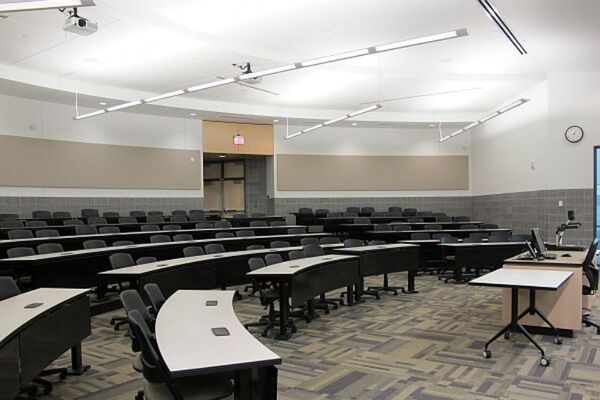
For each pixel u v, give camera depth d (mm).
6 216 9781
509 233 9922
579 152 10609
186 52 8352
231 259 7023
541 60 9812
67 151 11250
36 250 7238
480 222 13383
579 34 8289
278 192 14492
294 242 10023
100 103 11125
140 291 5230
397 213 14352
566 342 5016
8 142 10297
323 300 6934
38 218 10219
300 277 5457
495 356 4570
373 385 3865
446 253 9227
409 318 6188
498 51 9172
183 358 2355
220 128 13844
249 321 6105
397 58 9562
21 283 6125
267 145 14398
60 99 10695
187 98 11898
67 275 6609
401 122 14305
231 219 12938
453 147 15453
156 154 12742
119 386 3904
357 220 13234
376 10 7160
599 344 4934
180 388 2621
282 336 5219
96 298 7457
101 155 11812
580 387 3773
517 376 4031
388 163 15234
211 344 2607
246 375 2432
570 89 10672
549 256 5938
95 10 6516
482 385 3838
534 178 11555
